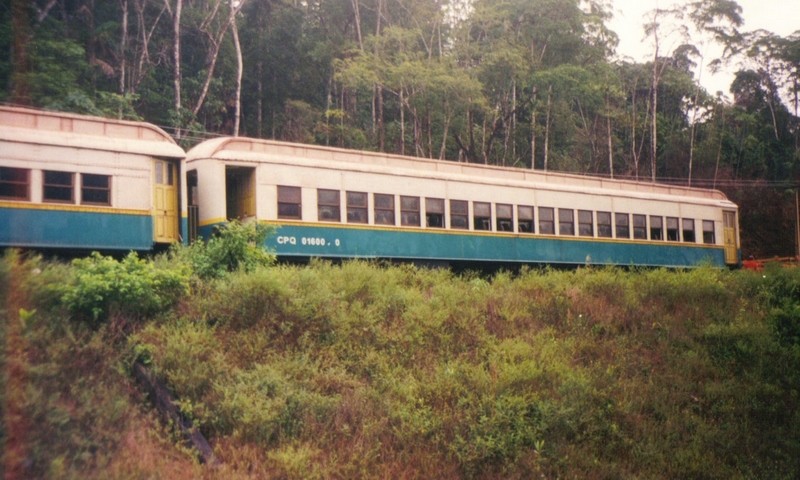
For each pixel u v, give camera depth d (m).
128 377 10.95
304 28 36.91
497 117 37.09
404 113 38.53
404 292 15.60
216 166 17.80
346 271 15.95
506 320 16.06
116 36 32.62
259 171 18.25
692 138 46.00
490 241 22.47
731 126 49.25
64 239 15.48
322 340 13.27
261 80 37.84
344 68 32.09
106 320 11.80
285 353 12.59
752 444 13.59
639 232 26.58
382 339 13.70
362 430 11.19
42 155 15.36
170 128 29.06
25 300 11.30
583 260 24.64
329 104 35.84
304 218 18.78
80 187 15.80
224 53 35.62
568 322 16.70
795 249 45.59
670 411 13.91
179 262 14.43
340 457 10.58
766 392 15.30
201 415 10.59
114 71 30.70
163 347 11.49
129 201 16.42
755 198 46.94
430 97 32.69
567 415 12.45
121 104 26.31
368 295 15.13
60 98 24.88
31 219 15.10
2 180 14.85
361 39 35.88
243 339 12.52
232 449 10.15
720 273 22.73
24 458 8.74
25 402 9.24
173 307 12.95
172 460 9.68
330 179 19.41
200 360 11.64
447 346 14.29
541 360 14.36
